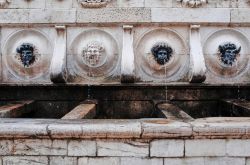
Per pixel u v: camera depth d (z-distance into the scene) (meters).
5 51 7.61
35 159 4.39
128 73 7.24
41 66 7.61
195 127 4.34
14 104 6.71
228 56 7.55
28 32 7.60
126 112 7.42
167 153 4.38
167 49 7.52
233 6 7.53
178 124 4.40
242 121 4.67
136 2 7.46
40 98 7.47
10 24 7.52
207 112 7.45
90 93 7.43
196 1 7.39
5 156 4.40
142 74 7.58
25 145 4.39
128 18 7.40
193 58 7.33
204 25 7.57
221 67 7.59
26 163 4.40
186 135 4.36
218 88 7.44
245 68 7.61
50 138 4.38
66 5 7.50
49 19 7.46
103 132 4.33
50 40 7.58
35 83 7.54
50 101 7.45
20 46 7.56
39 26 7.57
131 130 4.32
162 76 7.57
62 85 7.38
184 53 7.58
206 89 7.45
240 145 4.39
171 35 7.58
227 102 6.94
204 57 7.62
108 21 7.41
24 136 4.36
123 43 7.42
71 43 7.57
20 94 7.47
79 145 4.39
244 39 7.61
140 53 7.58
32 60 7.58
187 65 7.57
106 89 7.43
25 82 7.62
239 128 4.33
